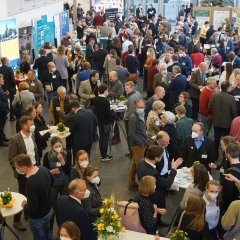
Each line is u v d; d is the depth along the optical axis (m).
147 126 6.48
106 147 7.69
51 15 14.78
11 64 11.59
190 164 5.74
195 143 5.72
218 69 10.44
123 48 13.10
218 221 4.58
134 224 4.24
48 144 7.67
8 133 9.10
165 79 9.43
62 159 5.27
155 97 7.32
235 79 8.21
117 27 18.83
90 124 6.46
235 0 20.19
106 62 10.70
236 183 4.55
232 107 7.06
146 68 11.45
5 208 4.73
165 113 6.15
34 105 6.96
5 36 11.09
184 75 9.73
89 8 21.80
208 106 7.34
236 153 4.79
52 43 14.81
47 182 4.41
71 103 6.52
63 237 3.55
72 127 6.39
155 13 20.95
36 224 4.46
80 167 4.88
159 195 4.87
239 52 12.18
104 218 3.90
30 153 5.45
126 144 8.59
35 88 8.87
